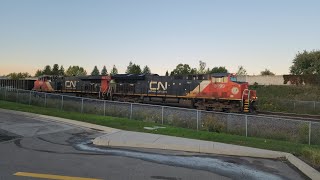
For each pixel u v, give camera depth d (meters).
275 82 59.53
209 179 8.04
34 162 9.02
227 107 31.89
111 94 41.00
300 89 52.12
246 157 10.72
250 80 62.00
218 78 32.75
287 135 17.20
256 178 8.30
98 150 11.06
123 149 11.38
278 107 38.06
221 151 11.13
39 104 28.66
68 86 46.41
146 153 10.83
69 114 21.14
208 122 19.19
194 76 34.72
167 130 15.66
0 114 20.50
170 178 8.01
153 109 23.27
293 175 8.66
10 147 10.94
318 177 8.11
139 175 8.16
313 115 31.78
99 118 19.38
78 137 13.62
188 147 11.45
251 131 17.94
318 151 10.75
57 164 8.91
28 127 15.52
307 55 75.19
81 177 7.75
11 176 7.61
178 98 35.69
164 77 37.00
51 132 14.53
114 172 8.33
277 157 10.68
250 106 31.72
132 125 17.17
